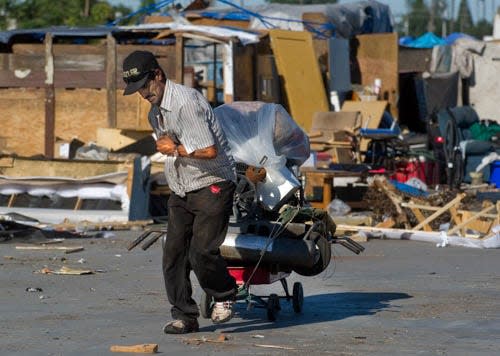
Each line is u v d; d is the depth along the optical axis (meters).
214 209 11.88
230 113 13.85
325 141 36.88
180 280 12.41
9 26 60.22
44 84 34.12
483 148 37.94
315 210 13.50
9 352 11.48
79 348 11.70
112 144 32.59
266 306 13.59
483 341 12.30
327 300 15.57
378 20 54.28
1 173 27.00
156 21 49.72
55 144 34.12
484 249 23.12
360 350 11.66
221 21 48.47
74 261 20.00
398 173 37.31
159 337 12.35
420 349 11.75
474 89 51.75
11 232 23.56
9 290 16.17
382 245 23.66
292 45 41.38
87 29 34.78
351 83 50.22
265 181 13.62
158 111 11.81
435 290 16.66
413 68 52.91
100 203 26.61
